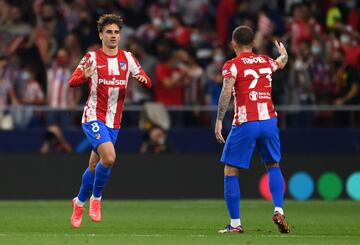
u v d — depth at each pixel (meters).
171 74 58.84
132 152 56.25
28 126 56.03
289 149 56.53
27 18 62.34
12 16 61.72
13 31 61.19
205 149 56.53
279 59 31.97
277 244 27.17
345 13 64.81
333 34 62.41
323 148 56.62
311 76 58.91
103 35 32.38
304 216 41.84
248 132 31.05
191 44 61.66
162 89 58.81
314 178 56.38
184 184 56.25
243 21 62.50
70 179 55.62
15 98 58.16
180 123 56.56
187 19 66.06
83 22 61.28
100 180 32.34
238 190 31.42
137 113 56.47
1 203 52.22
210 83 58.75
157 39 61.94
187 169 56.25
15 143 55.78
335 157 56.41
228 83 30.91
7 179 55.50
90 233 31.77
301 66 58.84
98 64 32.25
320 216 41.84
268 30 61.50
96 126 32.22
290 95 58.44
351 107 56.94
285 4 65.88
